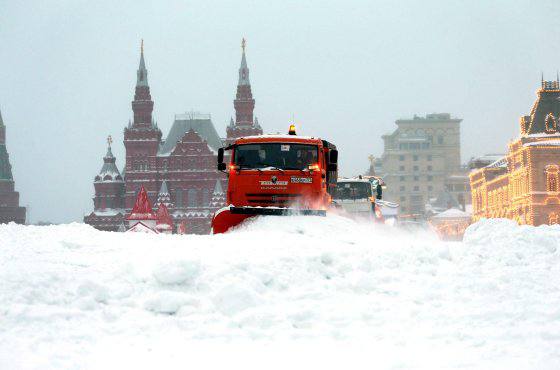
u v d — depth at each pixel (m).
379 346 11.23
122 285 12.83
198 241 16.89
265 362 10.49
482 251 16.38
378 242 18.02
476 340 11.38
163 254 14.92
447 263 15.75
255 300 12.58
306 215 23.92
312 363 10.44
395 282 14.29
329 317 12.33
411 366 10.25
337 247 15.73
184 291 12.85
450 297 13.65
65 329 11.37
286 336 11.60
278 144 25.75
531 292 13.95
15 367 9.86
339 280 13.93
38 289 12.26
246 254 14.59
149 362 10.42
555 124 165.75
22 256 14.80
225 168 26.33
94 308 12.17
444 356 10.68
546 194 157.12
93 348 10.88
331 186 28.42
